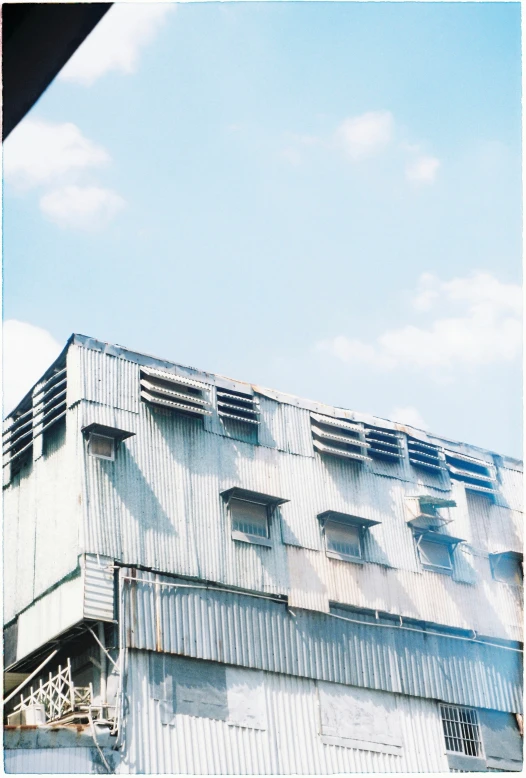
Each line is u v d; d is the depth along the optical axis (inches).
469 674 1285.7
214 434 1182.3
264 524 1171.9
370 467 1339.8
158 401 1125.1
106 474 1053.2
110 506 1037.2
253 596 1110.4
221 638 1048.8
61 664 1018.1
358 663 1170.0
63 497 1048.8
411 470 1391.5
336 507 1257.4
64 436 1089.4
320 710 1098.7
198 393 1199.6
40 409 1147.3
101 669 943.7
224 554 1106.7
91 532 1008.9
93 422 1066.1
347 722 1115.9
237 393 1240.8
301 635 1131.3
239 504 1160.2
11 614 1051.3
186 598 1042.7
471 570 1371.8
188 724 973.8
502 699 1296.8
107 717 924.6
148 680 968.9
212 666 1031.6
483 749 1232.8
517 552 1409.9
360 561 1241.4
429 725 1205.1
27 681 964.0
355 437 1348.4
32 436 1144.8
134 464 1083.3
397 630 1243.2
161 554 1049.5
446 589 1318.9
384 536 1294.3
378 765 1112.2
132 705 941.8
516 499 1504.7
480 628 1322.6
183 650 1006.4
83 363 1103.0
